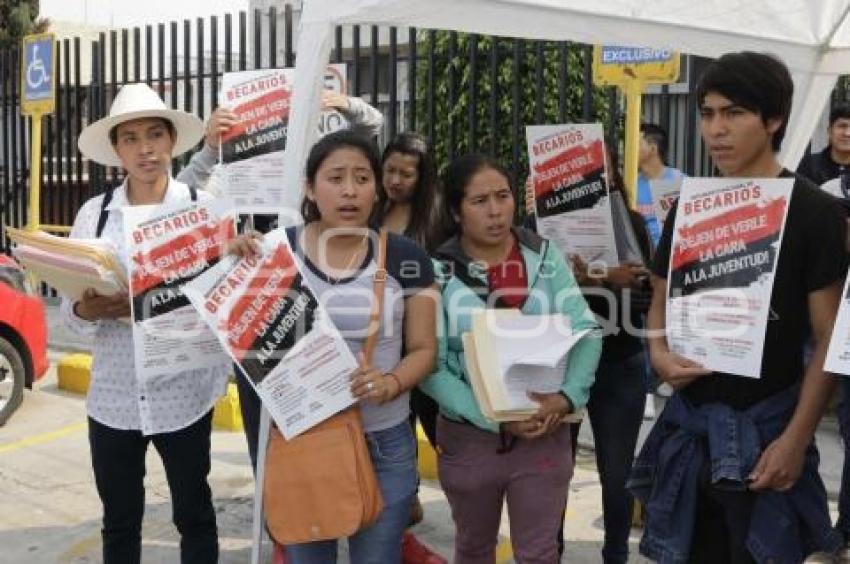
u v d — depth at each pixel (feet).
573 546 15.76
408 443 10.14
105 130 12.01
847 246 8.65
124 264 10.80
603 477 13.17
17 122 38.45
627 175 20.89
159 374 10.87
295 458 9.57
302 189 11.29
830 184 17.88
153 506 17.84
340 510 9.42
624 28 13.44
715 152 8.84
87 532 16.65
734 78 8.53
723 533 9.37
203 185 14.56
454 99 26.17
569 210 12.69
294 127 11.40
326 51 11.38
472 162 10.80
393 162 13.41
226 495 18.39
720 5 12.87
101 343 11.55
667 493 9.17
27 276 24.03
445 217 12.00
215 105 31.53
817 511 8.94
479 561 11.25
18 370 23.38
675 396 9.41
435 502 17.81
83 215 11.96
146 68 33.76
